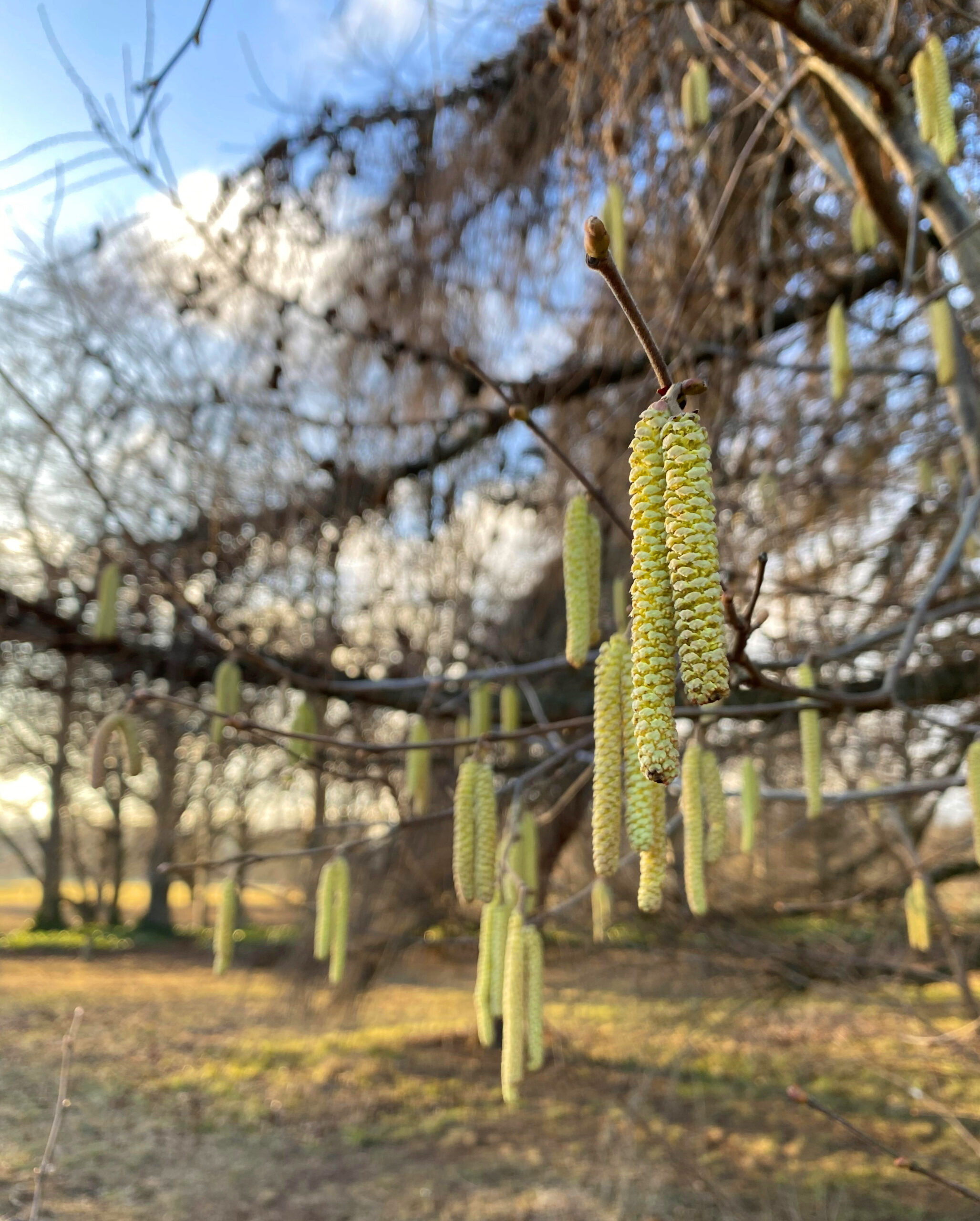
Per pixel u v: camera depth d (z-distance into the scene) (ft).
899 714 20.27
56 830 75.15
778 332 20.38
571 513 7.42
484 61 22.90
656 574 4.03
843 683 18.79
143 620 19.40
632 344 20.31
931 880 18.12
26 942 68.44
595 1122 26.63
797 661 10.87
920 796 20.45
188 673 18.89
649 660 3.97
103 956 62.80
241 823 31.68
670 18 15.92
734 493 19.85
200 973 54.08
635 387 20.11
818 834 23.29
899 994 20.65
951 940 14.30
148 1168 23.56
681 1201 21.52
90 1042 35.27
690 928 24.44
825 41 9.51
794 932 24.54
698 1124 25.21
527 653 26.45
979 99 13.83
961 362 12.31
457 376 23.57
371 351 23.98
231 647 14.06
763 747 21.65
